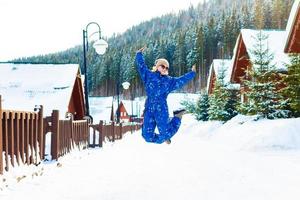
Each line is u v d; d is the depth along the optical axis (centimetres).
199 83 13188
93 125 1955
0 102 757
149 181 770
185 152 1493
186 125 4578
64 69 3216
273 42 3425
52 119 1158
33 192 666
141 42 17688
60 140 1250
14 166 862
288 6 13325
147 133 647
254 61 2527
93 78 15838
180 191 667
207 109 4169
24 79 3164
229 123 2644
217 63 5159
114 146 1939
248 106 2522
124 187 706
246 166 1016
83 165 1059
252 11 13962
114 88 15325
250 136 1828
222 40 13762
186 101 6781
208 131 3102
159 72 654
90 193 656
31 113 995
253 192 662
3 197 621
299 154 1382
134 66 14825
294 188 698
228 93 3400
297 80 2292
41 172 885
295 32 2270
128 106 12319
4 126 809
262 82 2503
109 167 1012
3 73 3231
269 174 868
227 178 809
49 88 3059
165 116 637
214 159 1205
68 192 668
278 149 1598
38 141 1088
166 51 14700
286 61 3069
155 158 1249
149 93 649
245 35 3516
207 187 705
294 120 1800
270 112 2447
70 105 3288
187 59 13975
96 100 6588
